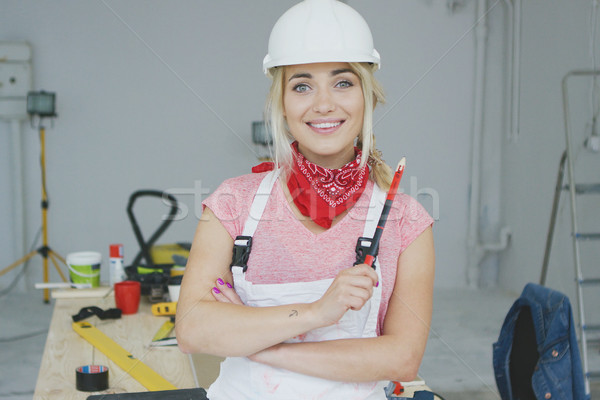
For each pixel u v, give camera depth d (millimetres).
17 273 4973
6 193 4949
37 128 4957
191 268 936
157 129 5133
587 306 3906
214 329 862
